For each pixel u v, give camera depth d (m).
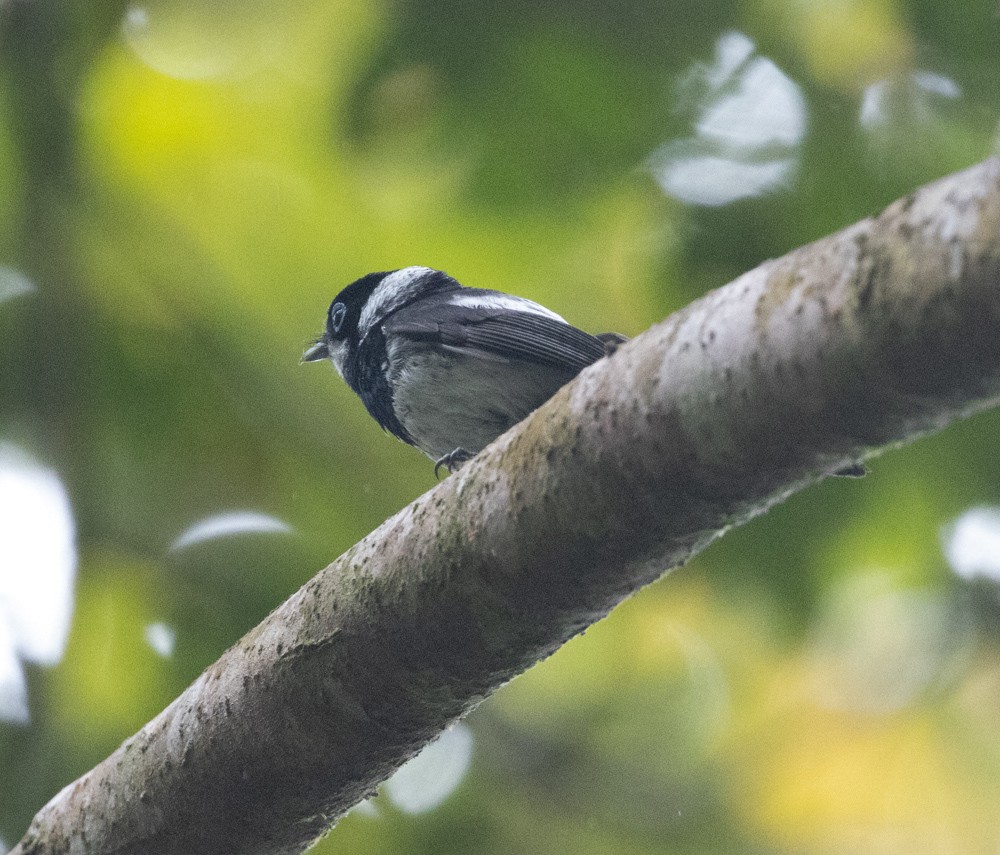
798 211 11.20
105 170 12.77
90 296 12.34
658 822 12.64
